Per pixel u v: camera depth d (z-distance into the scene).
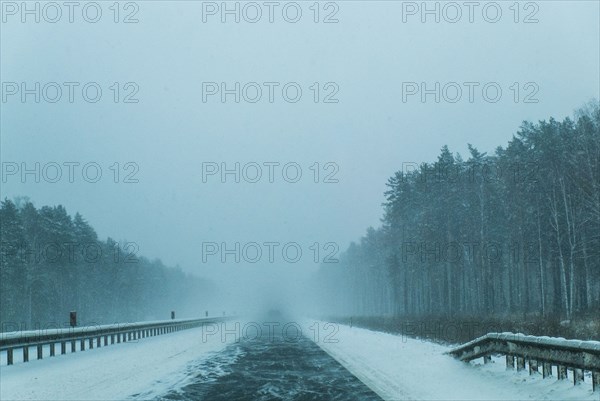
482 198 55.28
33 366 18.09
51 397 12.79
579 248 46.81
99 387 14.22
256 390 13.79
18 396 12.89
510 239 53.59
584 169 43.56
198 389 13.97
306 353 23.67
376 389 13.65
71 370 17.28
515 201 50.22
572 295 43.34
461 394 12.12
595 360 9.66
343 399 12.43
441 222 57.19
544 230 49.84
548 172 47.81
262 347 27.12
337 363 19.67
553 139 47.34
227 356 22.48
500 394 11.49
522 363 12.88
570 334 22.41
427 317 41.84
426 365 17.08
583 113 47.41
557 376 11.30
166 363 19.89
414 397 12.28
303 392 13.42
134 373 17.02
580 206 45.38
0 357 22.20
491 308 53.34
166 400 12.45
